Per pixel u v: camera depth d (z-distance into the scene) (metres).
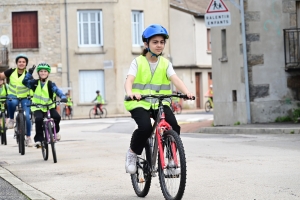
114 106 61.38
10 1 60.94
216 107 33.03
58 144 23.53
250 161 15.45
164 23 65.31
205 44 75.06
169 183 10.12
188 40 73.50
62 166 16.20
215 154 17.38
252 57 29.03
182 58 73.75
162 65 10.80
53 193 11.98
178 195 9.65
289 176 12.84
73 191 12.16
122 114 61.12
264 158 15.98
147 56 10.82
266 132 24.59
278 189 11.38
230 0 29.02
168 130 10.05
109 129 33.94
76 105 61.16
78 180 13.55
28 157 19.06
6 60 60.81
